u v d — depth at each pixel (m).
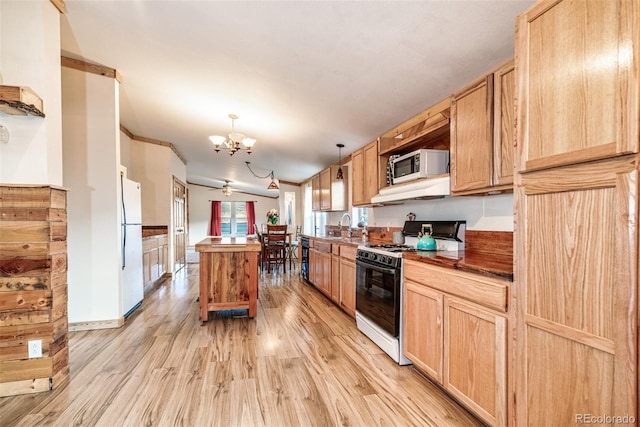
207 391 1.84
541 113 1.17
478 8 1.59
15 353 1.81
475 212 2.33
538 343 1.19
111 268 2.96
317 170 6.85
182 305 3.78
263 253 6.39
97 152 2.95
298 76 2.69
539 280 1.18
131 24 2.28
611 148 0.93
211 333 2.81
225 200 11.58
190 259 8.44
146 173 5.59
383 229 3.75
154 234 5.14
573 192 1.06
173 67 2.88
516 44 1.28
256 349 2.46
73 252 2.88
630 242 0.90
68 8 2.14
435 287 1.86
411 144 2.87
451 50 1.97
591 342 1.00
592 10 0.99
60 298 1.95
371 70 2.39
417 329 2.04
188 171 8.93
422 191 2.32
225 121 4.30
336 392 1.84
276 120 3.94
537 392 1.20
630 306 0.90
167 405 1.70
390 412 1.66
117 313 2.97
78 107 2.90
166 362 2.22
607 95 0.95
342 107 3.17
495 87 1.73
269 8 1.87
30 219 1.82
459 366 1.66
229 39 2.27
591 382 1.00
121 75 3.13
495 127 1.73
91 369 2.12
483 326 1.49
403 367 2.17
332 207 5.24
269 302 3.89
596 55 0.98
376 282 2.54
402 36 1.94
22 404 1.71
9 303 1.80
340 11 1.81
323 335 2.77
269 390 1.86
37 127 1.88
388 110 3.04
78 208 2.89
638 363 0.89
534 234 1.21
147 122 4.70
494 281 1.42
